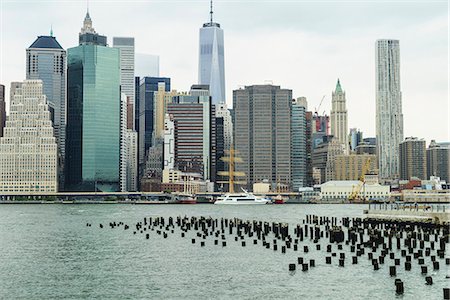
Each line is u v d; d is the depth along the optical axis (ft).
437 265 387.34
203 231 619.67
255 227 647.15
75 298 336.70
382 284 353.92
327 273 386.52
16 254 494.18
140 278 386.32
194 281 375.04
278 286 356.38
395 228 586.86
